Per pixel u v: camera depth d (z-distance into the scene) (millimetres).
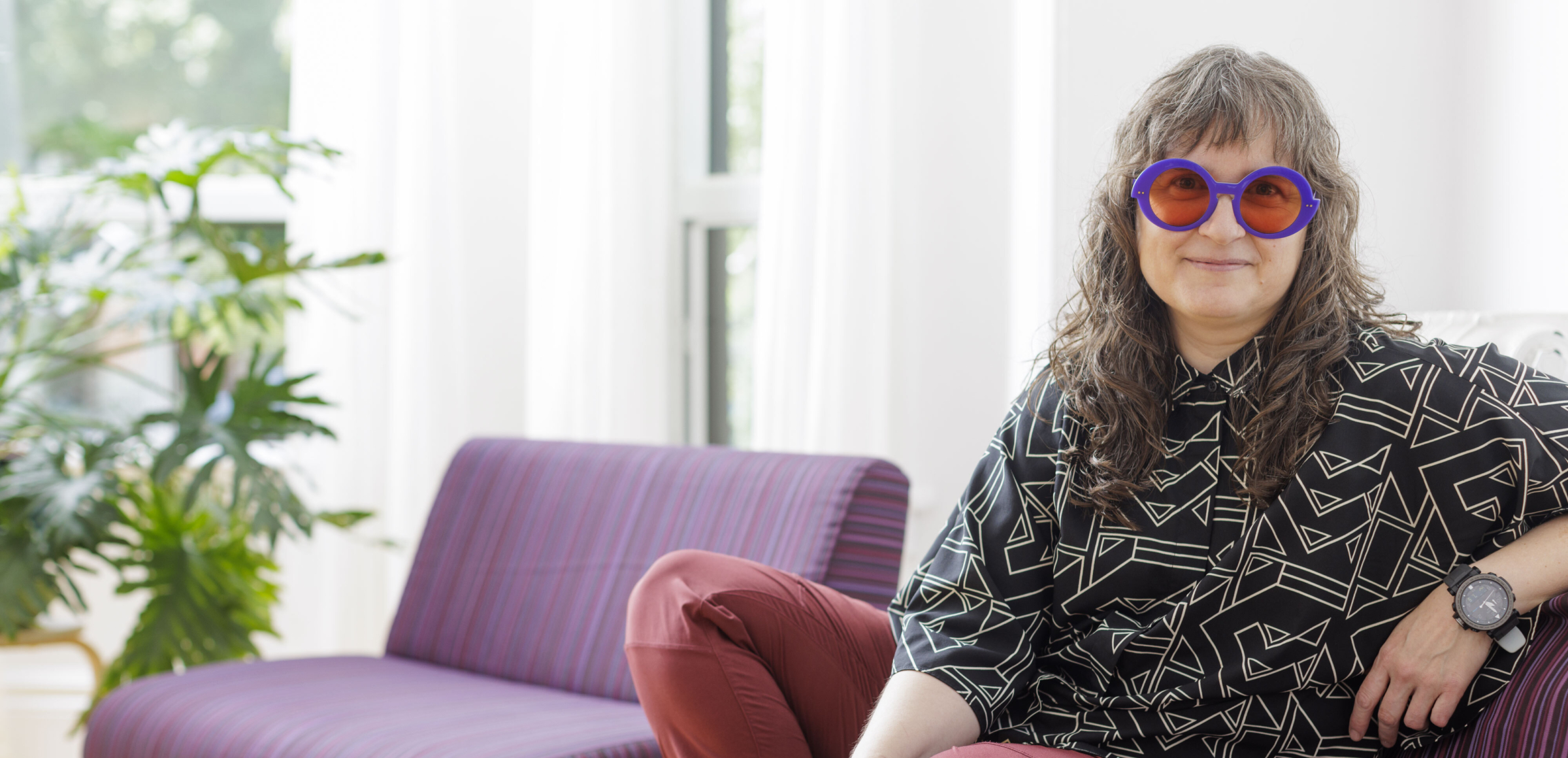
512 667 1950
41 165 3344
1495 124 1876
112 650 3021
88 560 3012
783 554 1729
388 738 1537
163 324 3102
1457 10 1984
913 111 2385
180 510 2424
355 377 2785
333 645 2805
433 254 2729
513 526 2096
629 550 1927
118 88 3354
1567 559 1024
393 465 2766
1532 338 1397
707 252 2838
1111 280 1198
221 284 2361
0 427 2414
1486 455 1047
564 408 2664
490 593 2047
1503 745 1019
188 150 2352
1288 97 1122
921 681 1153
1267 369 1116
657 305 2676
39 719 2924
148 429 2867
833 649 1339
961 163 2404
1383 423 1073
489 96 2775
